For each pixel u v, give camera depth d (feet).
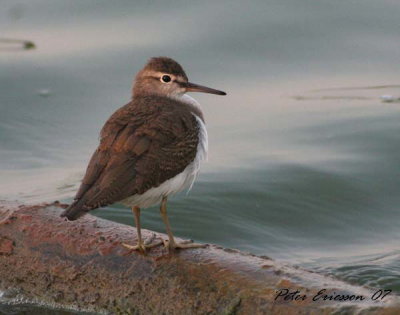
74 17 72.38
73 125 62.28
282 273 31.89
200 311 31.76
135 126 35.70
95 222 36.52
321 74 66.69
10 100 64.85
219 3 72.33
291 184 54.39
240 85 65.82
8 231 36.22
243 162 56.95
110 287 33.78
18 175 55.67
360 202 53.06
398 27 70.28
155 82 41.83
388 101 63.87
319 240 48.67
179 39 69.10
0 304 35.65
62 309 34.88
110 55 67.92
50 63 67.77
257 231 49.37
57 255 35.06
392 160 57.16
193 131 37.06
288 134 60.64
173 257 33.86
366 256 46.03
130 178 34.14
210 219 50.19
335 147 59.11
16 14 72.43
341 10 72.08
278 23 70.54
